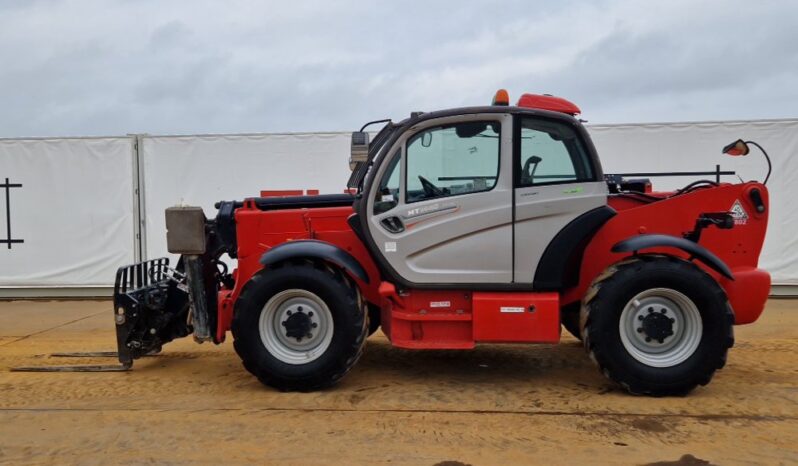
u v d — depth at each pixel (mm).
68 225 9945
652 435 3934
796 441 3818
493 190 4762
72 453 3748
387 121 5414
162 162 9891
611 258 5043
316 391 4898
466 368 5574
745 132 9203
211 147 9883
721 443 3797
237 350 4848
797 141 9086
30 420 4309
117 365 5758
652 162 9398
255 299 4797
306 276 4766
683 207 4984
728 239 4977
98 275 9984
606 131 9422
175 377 5359
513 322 4738
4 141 9820
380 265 4930
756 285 4883
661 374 4570
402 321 4926
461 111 4762
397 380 5203
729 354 5934
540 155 4766
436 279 4820
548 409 4441
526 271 4770
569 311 5449
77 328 7809
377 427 4113
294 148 9852
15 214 9922
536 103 4895
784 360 5707
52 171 9875
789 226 9188
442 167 4832
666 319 4613
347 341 4766
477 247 4785
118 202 9914
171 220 5156
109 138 9852
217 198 9930
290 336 4855
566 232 4715
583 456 3631
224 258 9562
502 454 3670
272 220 5258
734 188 4957
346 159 9820
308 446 3811
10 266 9969
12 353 6371
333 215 5250
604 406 4492
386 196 4875
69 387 5082
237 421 4246
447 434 3986
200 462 3600
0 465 3600
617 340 4613
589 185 4734
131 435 4016
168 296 5570
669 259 4629
